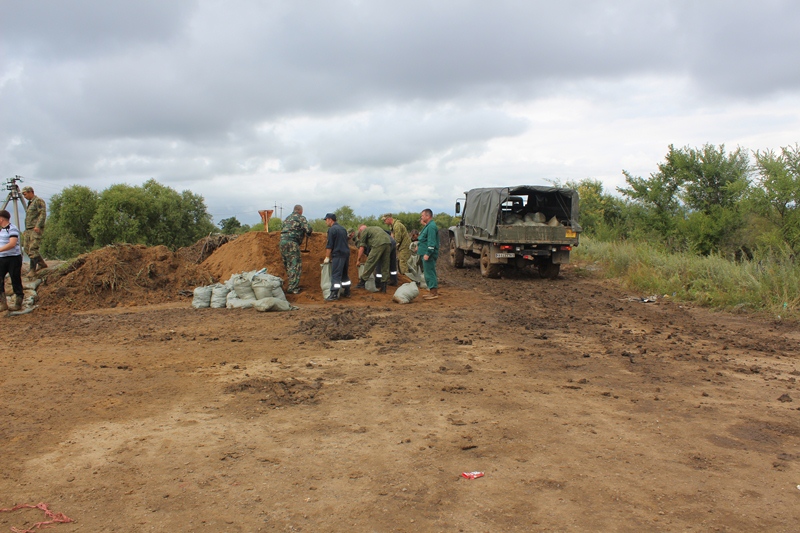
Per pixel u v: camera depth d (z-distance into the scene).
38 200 13.00
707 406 5.30
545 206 19.27
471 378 6.19
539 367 6.72
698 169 22.09
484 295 13.85
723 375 6.45
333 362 6.89
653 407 5.26
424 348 7.68
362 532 3.07
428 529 3.10
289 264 12.71
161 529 3.10
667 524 3.17
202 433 4.51
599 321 10.20
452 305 12.02
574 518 3.22
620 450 4.21
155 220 54.16
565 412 5.07
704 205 21.59
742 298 11.91
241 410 5.07
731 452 4.21
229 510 3.30
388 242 13.25
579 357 7.27
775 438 4.50
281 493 3.51
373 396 5.50
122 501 3.40
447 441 4.35
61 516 3.22
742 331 9.42
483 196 18.69
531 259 18.20
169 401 5.33
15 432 4.50
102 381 6.01
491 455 4.09
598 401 5.42
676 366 6.84
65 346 7.90
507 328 9.27
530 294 14.29
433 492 3.53
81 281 12.17
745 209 17.59
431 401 5.35
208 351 7.51
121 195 50.84
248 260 13.62
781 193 16.11
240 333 8.76
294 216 12.86
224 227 56.88
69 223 51.41
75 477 3.72
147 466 3.89
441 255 26.38
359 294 13.27
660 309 11.96
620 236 26.72
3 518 3.21
